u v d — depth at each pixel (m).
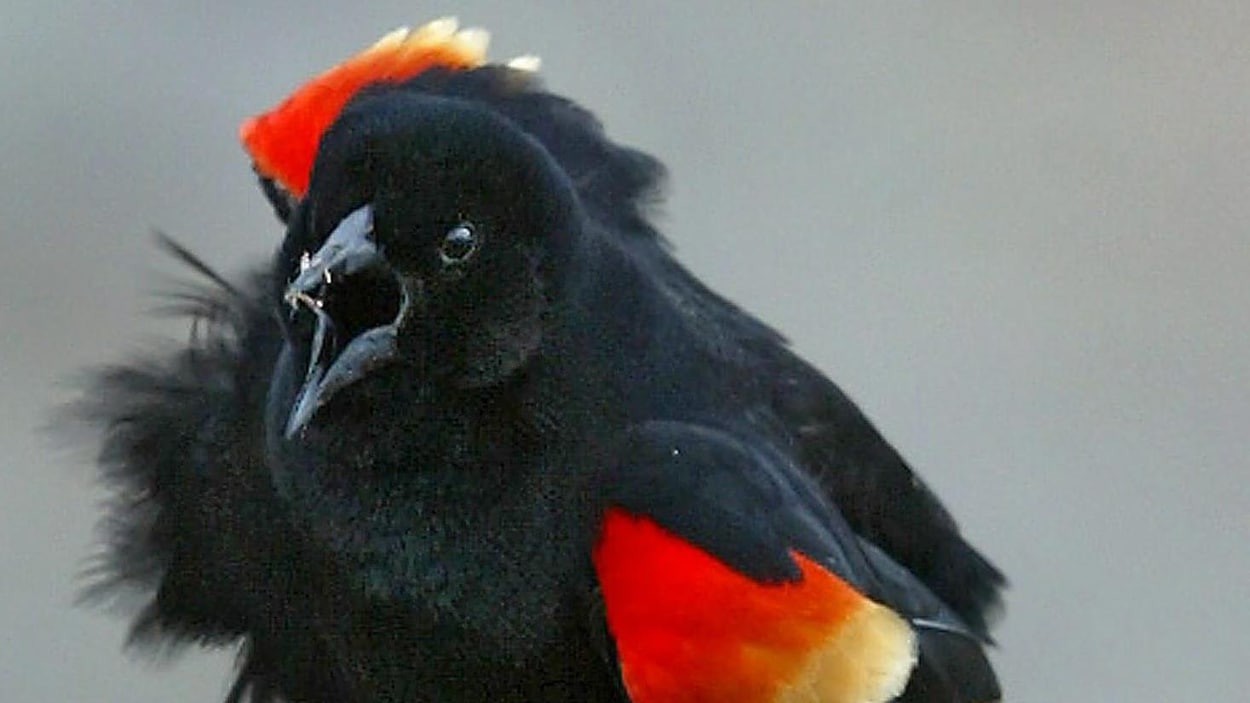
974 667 2.80
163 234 3.02
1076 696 3.05
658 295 2.78
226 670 2.86
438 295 2.75
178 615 2.81
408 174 2.74
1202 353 3.19
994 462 3.09
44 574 3.02
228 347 2.80
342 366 2.74
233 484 2.79
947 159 3.35
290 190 2.80
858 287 3.22
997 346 3.18
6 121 3.24
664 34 3.40
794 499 2.78
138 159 3.23
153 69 3.31
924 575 2.82
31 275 3.09
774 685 2.76
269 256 2.81
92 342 3.07
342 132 2.75
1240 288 3.25
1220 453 3.11
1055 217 3.30
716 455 2.77
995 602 2.83
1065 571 3.06
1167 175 3.37
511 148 2.75
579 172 2.80
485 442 2.76
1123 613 3.06
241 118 3.28
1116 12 3.51
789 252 3.24
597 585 2.76
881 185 3.31
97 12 3.34
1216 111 3.43
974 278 3.23
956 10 3.47
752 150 3.33
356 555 2.76
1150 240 3.30
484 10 3.39
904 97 3.40
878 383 3.14
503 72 2.81
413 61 2.81
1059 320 3.21
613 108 3.35
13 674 3.01
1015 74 3.45
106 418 2.80
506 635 2.77
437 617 2.76
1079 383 3.15
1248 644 3.05
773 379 2.80
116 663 3.01
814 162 3.33
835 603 2.76
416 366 2.75
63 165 3.21
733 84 3.38
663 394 2.77
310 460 2.76
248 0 3.36
